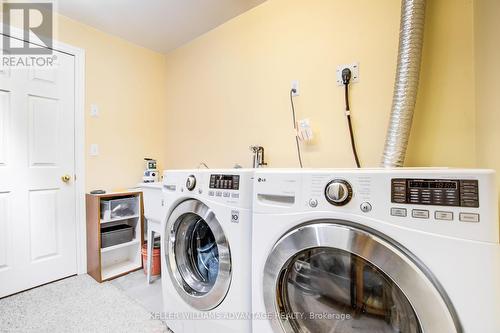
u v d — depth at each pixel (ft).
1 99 5.71
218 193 3.51
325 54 5.23
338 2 5.06
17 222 5.87
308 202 2.65
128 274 6.97
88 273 6.94
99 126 7.39
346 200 2.40
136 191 7.38
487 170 1.94
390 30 4.48
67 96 6.74
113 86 7.73
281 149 5.93
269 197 3.01
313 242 2.53
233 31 6.91
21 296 5.71
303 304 2.85
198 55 7.88
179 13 6.66
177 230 4.34
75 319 4.86
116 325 4.68
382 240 2.22
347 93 4.92
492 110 3.13
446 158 3.96
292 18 5.74
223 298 3.43
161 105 9.03
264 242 2.95
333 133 5.15
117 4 6.25
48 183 6.38
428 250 2.04
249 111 6.55
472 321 1.90
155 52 8.86
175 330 4.26
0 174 5.65
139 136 8.37
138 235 7.46
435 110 4.05
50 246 6.39
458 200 1.97
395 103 3.86
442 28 3.99
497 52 2.98
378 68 4.60
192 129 8.07
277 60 5.99
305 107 5.54
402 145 3.76
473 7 3.73
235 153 6.86
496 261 1.86
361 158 4.80
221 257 3.46
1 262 5.65
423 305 2.02
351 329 2.58
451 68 3.92
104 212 6.91
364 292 2.47
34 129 6.17
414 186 2.15
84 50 7.08
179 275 4.26
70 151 6.79
